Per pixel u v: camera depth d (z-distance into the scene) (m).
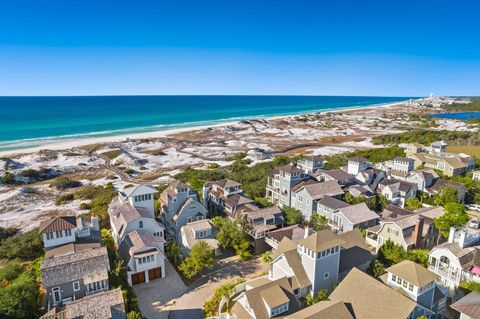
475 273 38.00
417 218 49.34
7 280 39.62
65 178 92.31
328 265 38.09
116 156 123.38
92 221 49.34
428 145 126.94
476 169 87.06
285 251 39.28
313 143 155.62
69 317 30.08
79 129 190.62
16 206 75.00
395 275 34.00
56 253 41.16
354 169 80.12
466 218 49.84
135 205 54.50
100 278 36.84
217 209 64.12
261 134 183.50
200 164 115.44
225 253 50.62
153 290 41.56
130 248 43.22
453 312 35.91
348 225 54.62
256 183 80.31
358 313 30.44
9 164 104.81
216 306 37.31
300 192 64.25
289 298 33.72
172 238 55.12
